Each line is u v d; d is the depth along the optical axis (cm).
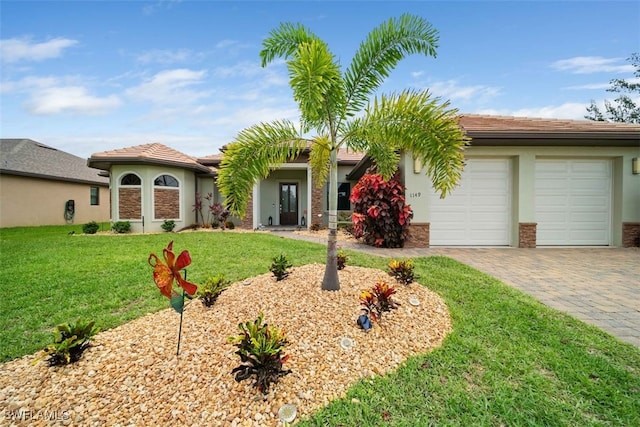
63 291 503
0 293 495
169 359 279
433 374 268
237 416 221
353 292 403
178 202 1480
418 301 400
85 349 294
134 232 1355
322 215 1555
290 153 426
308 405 232
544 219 927
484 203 927
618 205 909
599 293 489
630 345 317
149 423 215
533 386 251
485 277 557
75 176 2042
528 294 481
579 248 899
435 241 929
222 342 303
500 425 212
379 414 223
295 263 657
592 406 229
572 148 898
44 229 1578
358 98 416
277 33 399
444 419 217
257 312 354
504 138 827
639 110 2150
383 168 512
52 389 246
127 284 542
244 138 385
